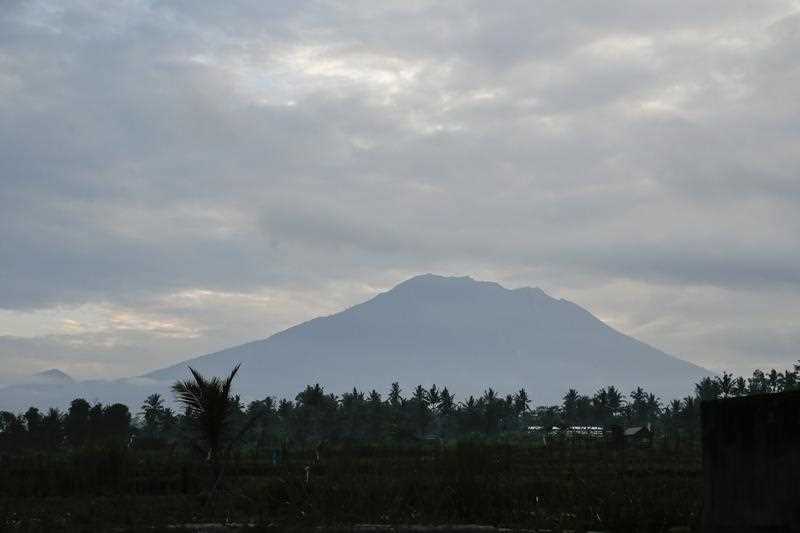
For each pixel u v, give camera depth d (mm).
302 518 27125
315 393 170000
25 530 26297
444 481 30844
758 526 18078
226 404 36250
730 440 19016
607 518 26219
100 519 28953
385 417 168125
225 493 35031
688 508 26172
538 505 28547
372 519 27344
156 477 45188
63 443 126688
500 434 176000
